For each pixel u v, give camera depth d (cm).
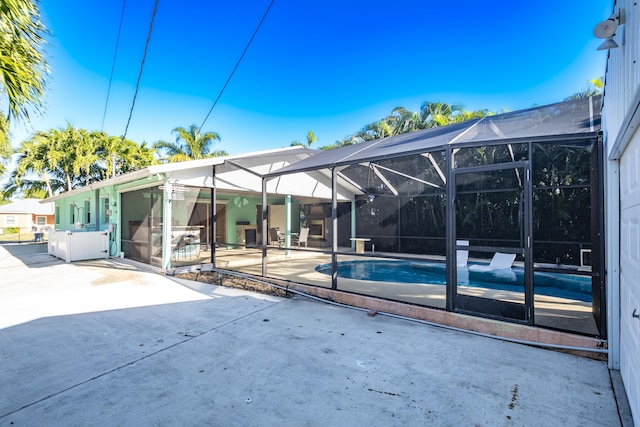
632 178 223
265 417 214
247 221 1391
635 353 211
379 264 1012
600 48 215
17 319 420
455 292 397
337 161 538
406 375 271
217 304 498
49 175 2014
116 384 255
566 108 439
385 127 1667
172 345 335
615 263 274
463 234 1002
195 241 904
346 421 210
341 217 1345
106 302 506
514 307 354
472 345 334
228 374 272
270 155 977
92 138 1947
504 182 911
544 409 222
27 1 282
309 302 511
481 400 233
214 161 805
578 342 315
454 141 405
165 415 215
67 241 927
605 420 210
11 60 272
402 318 423
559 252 834
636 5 160
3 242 1861
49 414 216
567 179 830
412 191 1063
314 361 297
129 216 952
